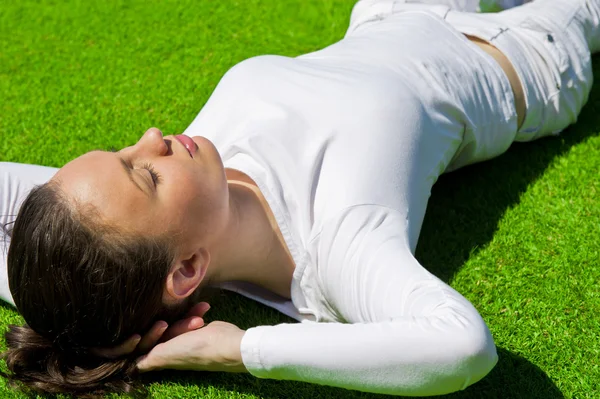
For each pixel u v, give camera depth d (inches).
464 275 96.3
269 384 84.0
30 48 151.1
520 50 108.5
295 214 84.6
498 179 111.1
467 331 67.4
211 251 81.0
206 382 84.4
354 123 87.1
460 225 104.3
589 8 113.7
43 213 72.7
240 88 94.6
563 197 105.9
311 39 144.7
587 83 112.2
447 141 97.2
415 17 109.7
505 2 119.7
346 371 69.2
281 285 89.3
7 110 135.0
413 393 69.9
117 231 72.2
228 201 80.6
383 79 93.7
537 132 112.3
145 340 79.4
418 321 68.2
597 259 95.3
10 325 83.4
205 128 94.0
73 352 79.1
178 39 147.7
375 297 74.2
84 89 138.1
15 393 83.4
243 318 93.2
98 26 154.6
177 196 75.0
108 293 73.0
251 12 151.9
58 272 72.1
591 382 81.0
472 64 103.4
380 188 82.5
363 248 77.4
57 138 127.3
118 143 125.6
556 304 90.4
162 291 76.5
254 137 88.4
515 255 98.0
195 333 77.7
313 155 85.7
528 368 83.4
